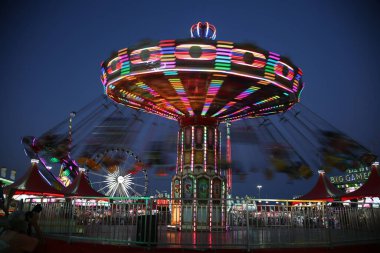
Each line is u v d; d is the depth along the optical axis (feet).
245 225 26.05
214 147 42.47
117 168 89.81
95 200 28.53
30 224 24.93
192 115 42.86
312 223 27.50
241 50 31.99
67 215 27.30
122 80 35.63
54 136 68.18
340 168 58.95
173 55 31.99
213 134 42.88
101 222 26.27
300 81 38.17
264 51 32.55
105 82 37.99
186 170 41.47
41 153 68.90
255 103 40.96
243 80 33.68
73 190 68.18
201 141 42.04
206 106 40.78
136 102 43.50
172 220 39.88
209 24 40.45
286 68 34.73
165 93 38.32
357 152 56.29
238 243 23.97
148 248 23.15
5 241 18.52
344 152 56.39
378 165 57.93
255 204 26.35
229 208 29.55
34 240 19.04
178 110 42.47
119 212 25.48
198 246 23.03
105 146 76.89
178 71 32.55
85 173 74.84
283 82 34.86
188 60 31.96
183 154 42.42
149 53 32.53
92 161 79.66
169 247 23.22
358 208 28.45
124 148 86.07
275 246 23.75
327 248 24.53
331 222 27.63
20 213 20.59
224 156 43.68
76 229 27.09
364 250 25.70
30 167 62.44
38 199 31.55
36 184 59.88
